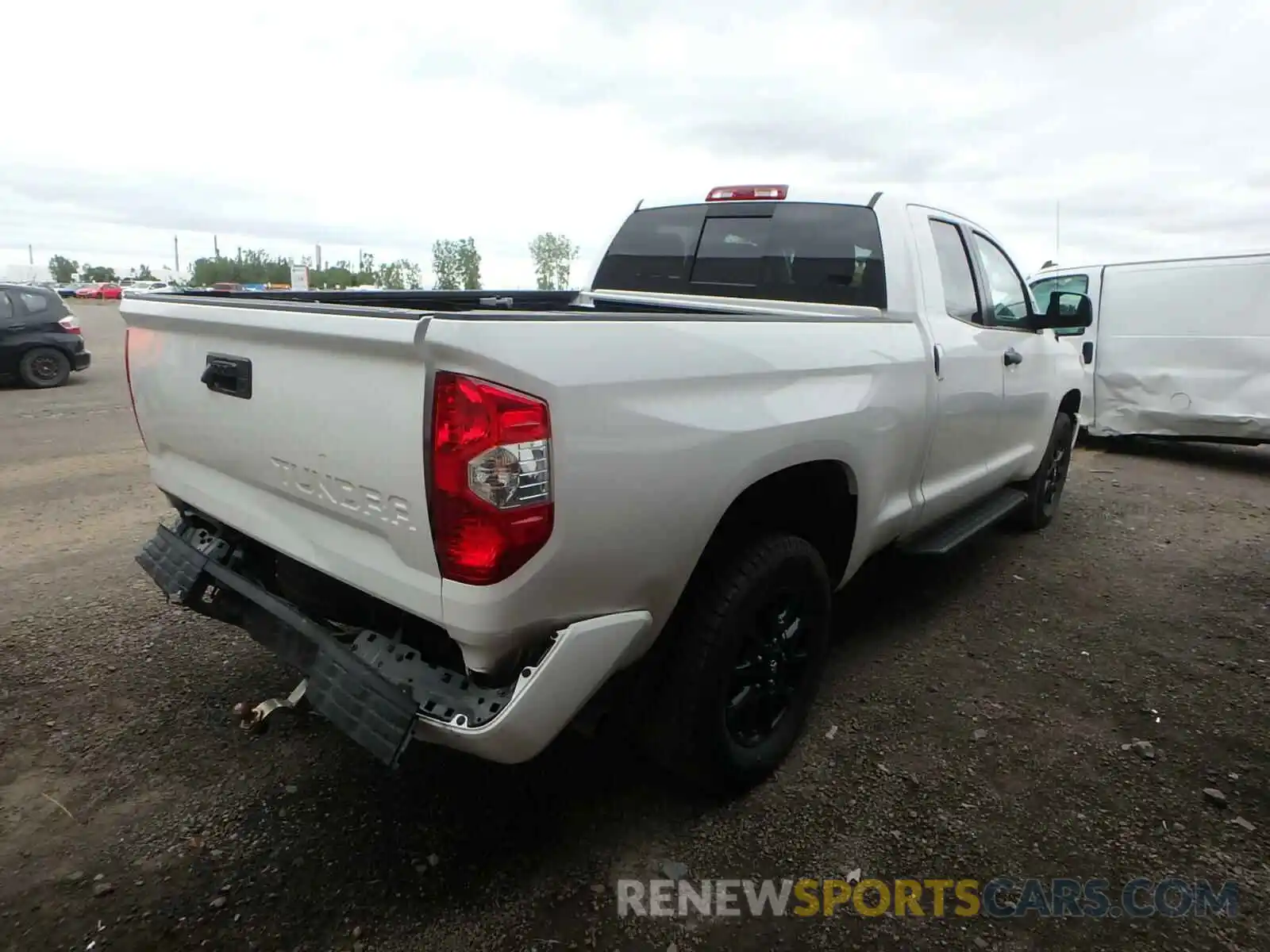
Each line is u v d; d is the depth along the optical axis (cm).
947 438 361
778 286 375
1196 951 212
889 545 364
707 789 261
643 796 271
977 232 419
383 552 206
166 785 270
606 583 205
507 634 191
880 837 252
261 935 212
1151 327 795
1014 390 432
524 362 182
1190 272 772
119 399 1126
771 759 274
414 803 264
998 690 339
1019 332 446
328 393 207
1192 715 322
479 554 184
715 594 243
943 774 283
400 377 188
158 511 571
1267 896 230
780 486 277
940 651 374
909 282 340
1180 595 443
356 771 279
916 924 220
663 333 217
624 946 212
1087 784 279
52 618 391
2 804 259
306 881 230
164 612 400
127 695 323
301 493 225
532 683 194
